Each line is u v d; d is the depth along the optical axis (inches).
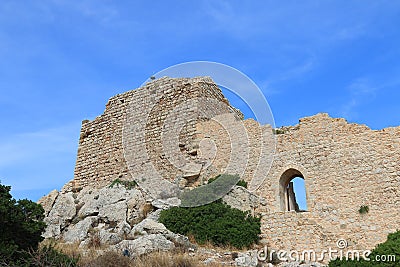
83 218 1194.0
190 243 921.5
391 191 971.3
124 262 729.0
